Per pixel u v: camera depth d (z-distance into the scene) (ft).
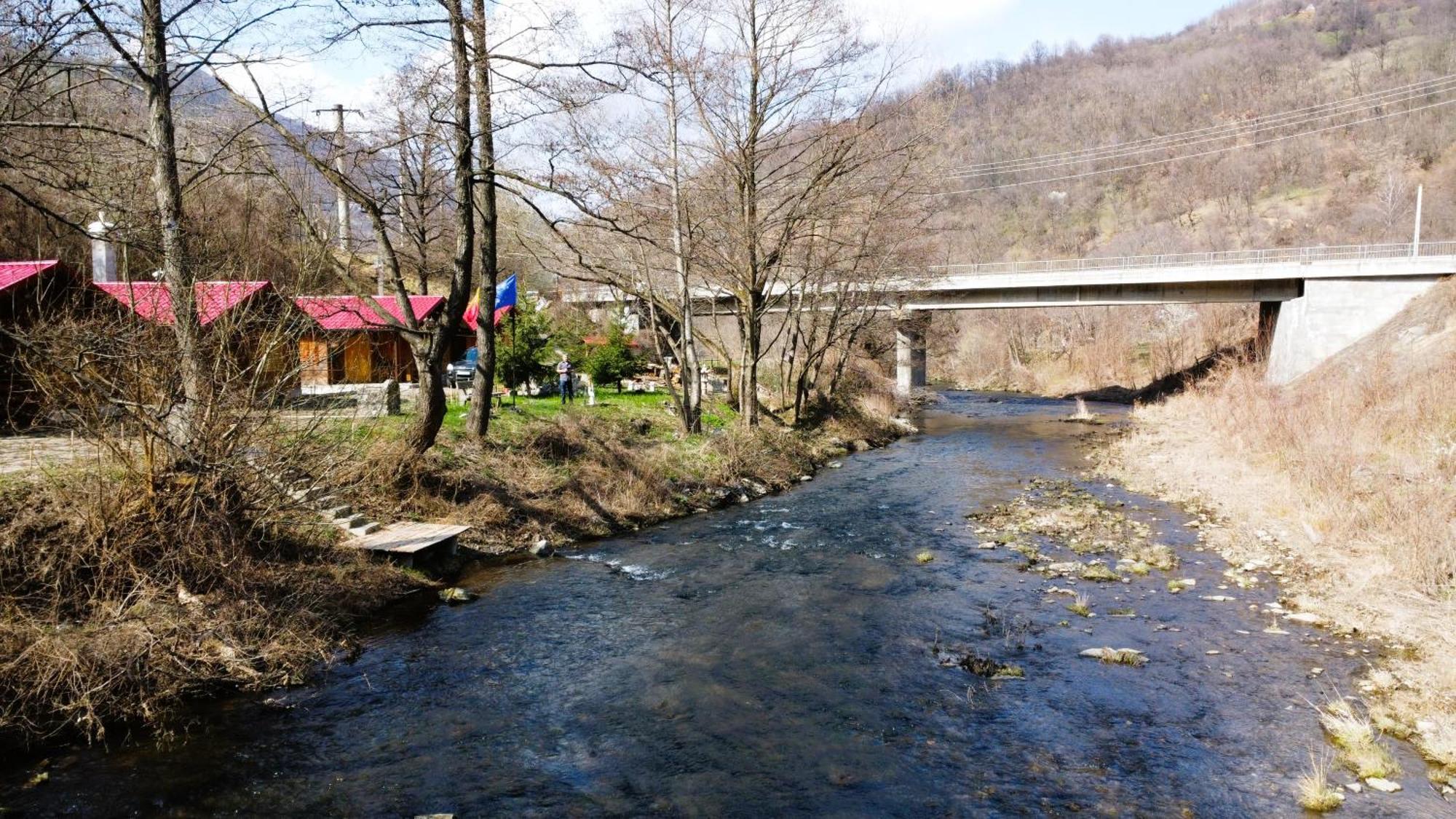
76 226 39.65
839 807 26.30
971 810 26.05
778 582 50.49
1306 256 151.94
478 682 35.50
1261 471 77.05
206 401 37.50
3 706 28.66
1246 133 378.94
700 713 32.91
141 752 28.89
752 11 82.84
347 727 31.24
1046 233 357.61
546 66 55.42
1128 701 33.76
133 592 34.40
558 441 70.69
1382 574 47.11
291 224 57.06
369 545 47.26
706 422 97.45
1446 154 319.06
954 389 237.04
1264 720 31.91
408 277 117.39
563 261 87.10
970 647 39.81
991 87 462.60
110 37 38.42
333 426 54.29
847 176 89.04
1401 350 110.52
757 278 92.99
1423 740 29.86
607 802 26.55
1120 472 90.53
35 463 41.73
